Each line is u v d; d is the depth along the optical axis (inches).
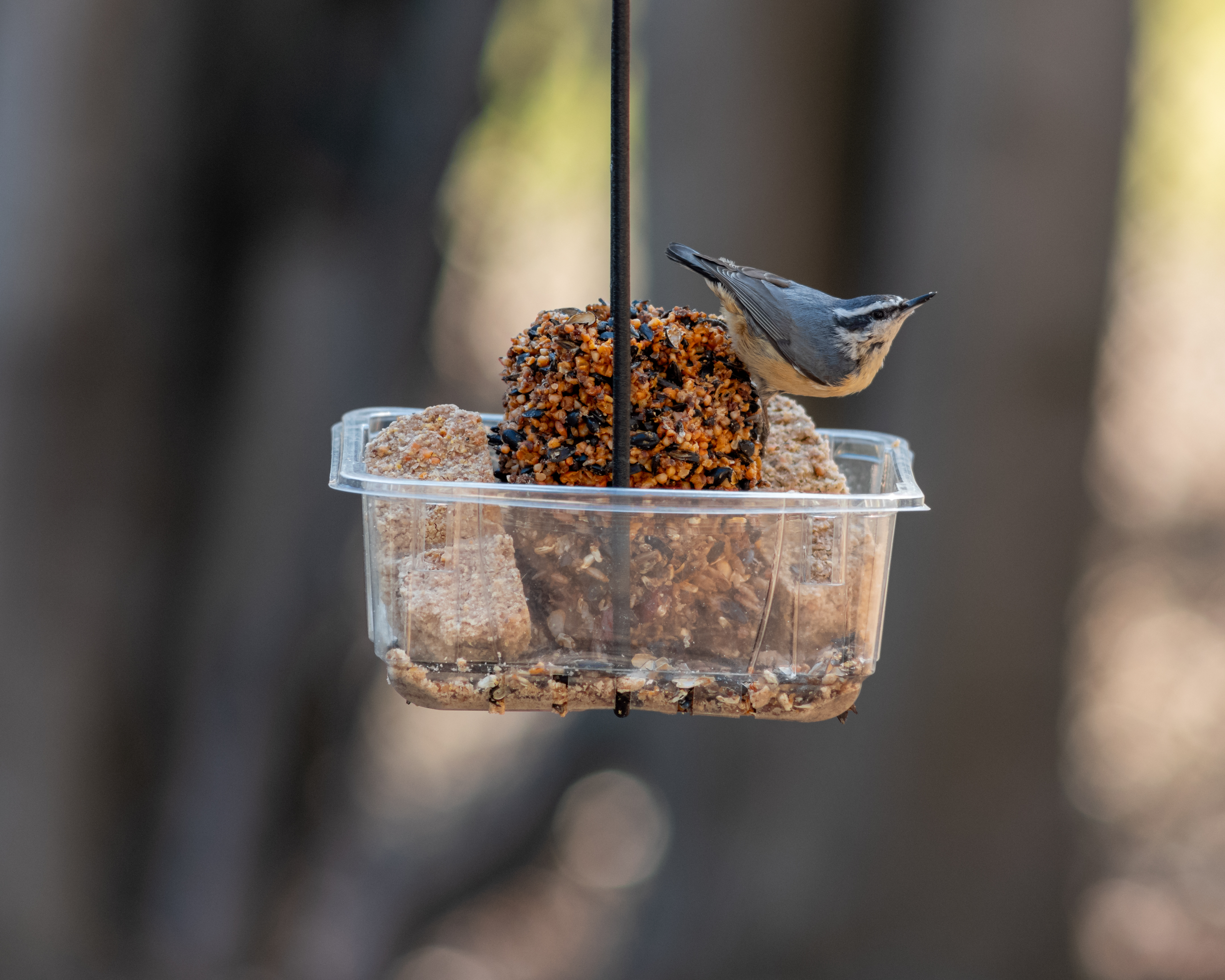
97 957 378.9
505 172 496.7
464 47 389.7
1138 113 489.4
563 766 469.1
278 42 363.3
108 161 348.2
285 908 426.0
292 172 378.0
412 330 424.2
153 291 360.8
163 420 369.1
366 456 139.9
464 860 467.5
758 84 353.4
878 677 362.3
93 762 371.9
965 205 343.6
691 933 385.7
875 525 133.6
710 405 135.3
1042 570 352.5
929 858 364.2
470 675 128.3
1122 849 439.2
